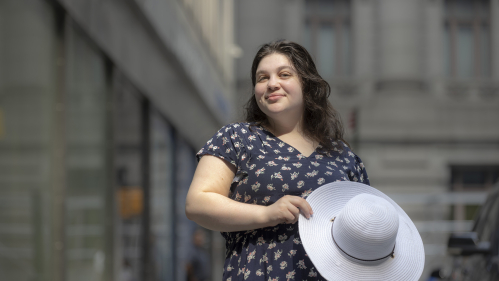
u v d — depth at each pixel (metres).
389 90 19.33
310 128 2.50
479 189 18.98
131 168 7.59
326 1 20.25
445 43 19.77
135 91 7.90
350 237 2.21
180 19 10.09
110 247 6.42
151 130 8.66
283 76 2.46
